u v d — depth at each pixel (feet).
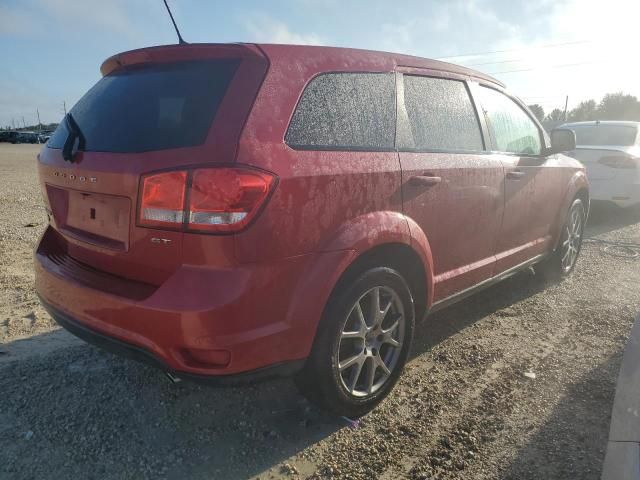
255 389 10.19
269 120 7.51
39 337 12.10
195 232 6.94
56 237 9.80
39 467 7.89
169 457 8.21
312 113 8.13
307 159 7.75
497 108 12.81
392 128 9.46
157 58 8.34
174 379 7.72
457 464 8.07
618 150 25.34
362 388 9.27
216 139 7.09
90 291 7.82
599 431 8.75
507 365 11.16
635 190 25.55
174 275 7.14
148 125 7.73
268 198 7.16
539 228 14.55
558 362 11.24
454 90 11.35
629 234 23.80
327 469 7.98
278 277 7.43
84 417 9.12
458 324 13.41
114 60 9.06
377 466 8.05
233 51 7.77
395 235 8.93
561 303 14.80
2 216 27.50
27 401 9.52
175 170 6.99
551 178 14.66
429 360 11.44
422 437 8.75
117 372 10.60
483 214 11.59
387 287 9.18
